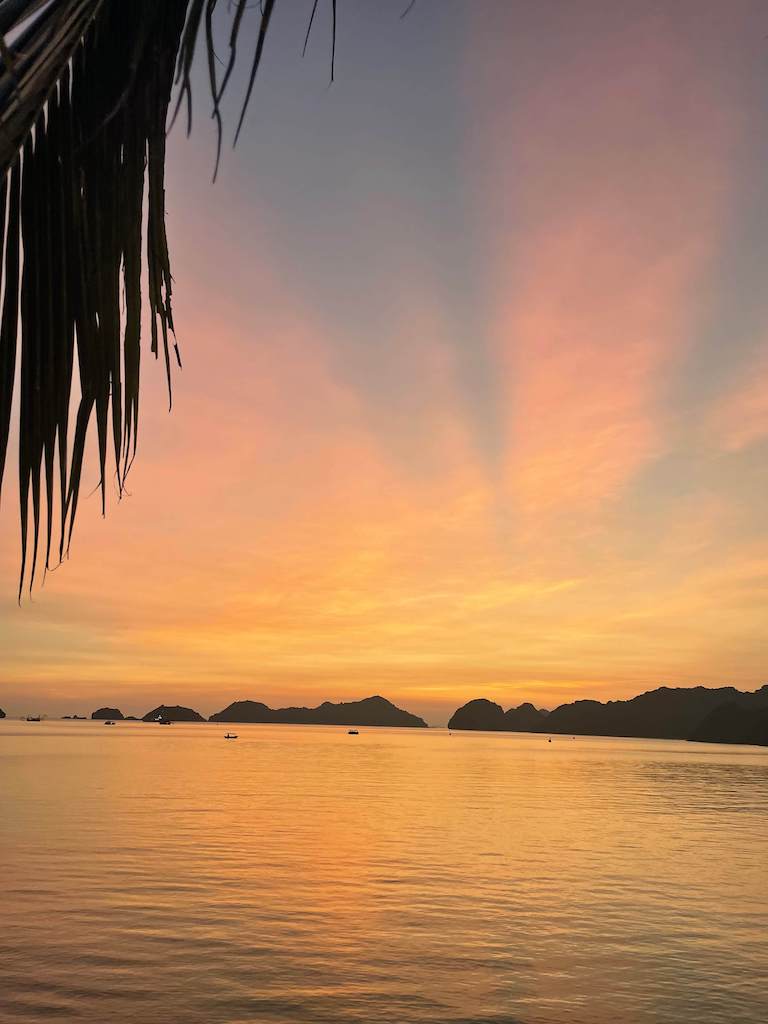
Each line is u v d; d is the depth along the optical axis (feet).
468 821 175.32
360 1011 54.44
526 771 418.92
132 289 5.18
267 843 131.54
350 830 153.17
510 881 102.53
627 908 87.10
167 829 143.84
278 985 59.16
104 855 112.57
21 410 4.89
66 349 5.02
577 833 158.40
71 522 4.93
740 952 69.72
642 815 201.98
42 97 5.04
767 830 173.17
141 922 75.56
